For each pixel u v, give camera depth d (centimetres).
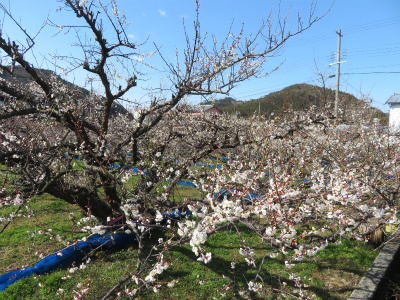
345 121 791
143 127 509
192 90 458
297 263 493
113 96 486
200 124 628
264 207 289
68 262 450
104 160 493
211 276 445
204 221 277
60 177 438
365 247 554
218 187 327
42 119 460
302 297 385
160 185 561
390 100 2048
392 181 528
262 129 638
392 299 430
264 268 473
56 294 379
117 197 493
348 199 302
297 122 612
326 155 643
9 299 364
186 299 391
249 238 581
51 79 495
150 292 398
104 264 458
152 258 481
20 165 410
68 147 481
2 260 463
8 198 422
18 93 424
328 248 547
